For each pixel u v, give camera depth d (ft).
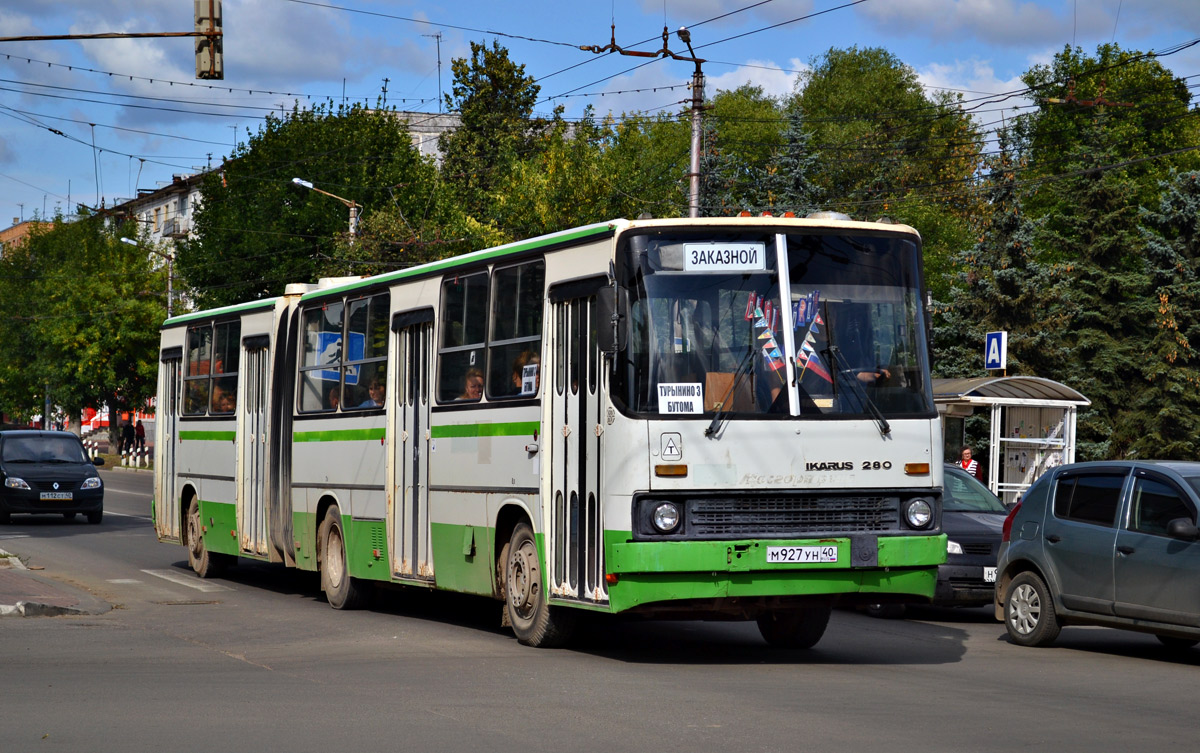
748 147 231.91
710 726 25.54
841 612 51.93
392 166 170.60
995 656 38.58
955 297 122.11
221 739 24.20
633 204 133.28
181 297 220.43
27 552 71.77
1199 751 23.86
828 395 34.22
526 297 38.42
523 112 216.95
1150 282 128.26
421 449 44.11
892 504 34.50
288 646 38.83
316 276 164.76
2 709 27.40
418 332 44.80
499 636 41.32
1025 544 42.27
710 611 34.27
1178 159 198.29
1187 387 125.90
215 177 177.88
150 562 68.44
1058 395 84.79
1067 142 201.16
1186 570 36.91
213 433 60.95
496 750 23.21
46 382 233.55
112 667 34.19
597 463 34.14
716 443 33.12
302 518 52.60
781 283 34.47
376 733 24.77
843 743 23.94
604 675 32.58
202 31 64.13
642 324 33.42
